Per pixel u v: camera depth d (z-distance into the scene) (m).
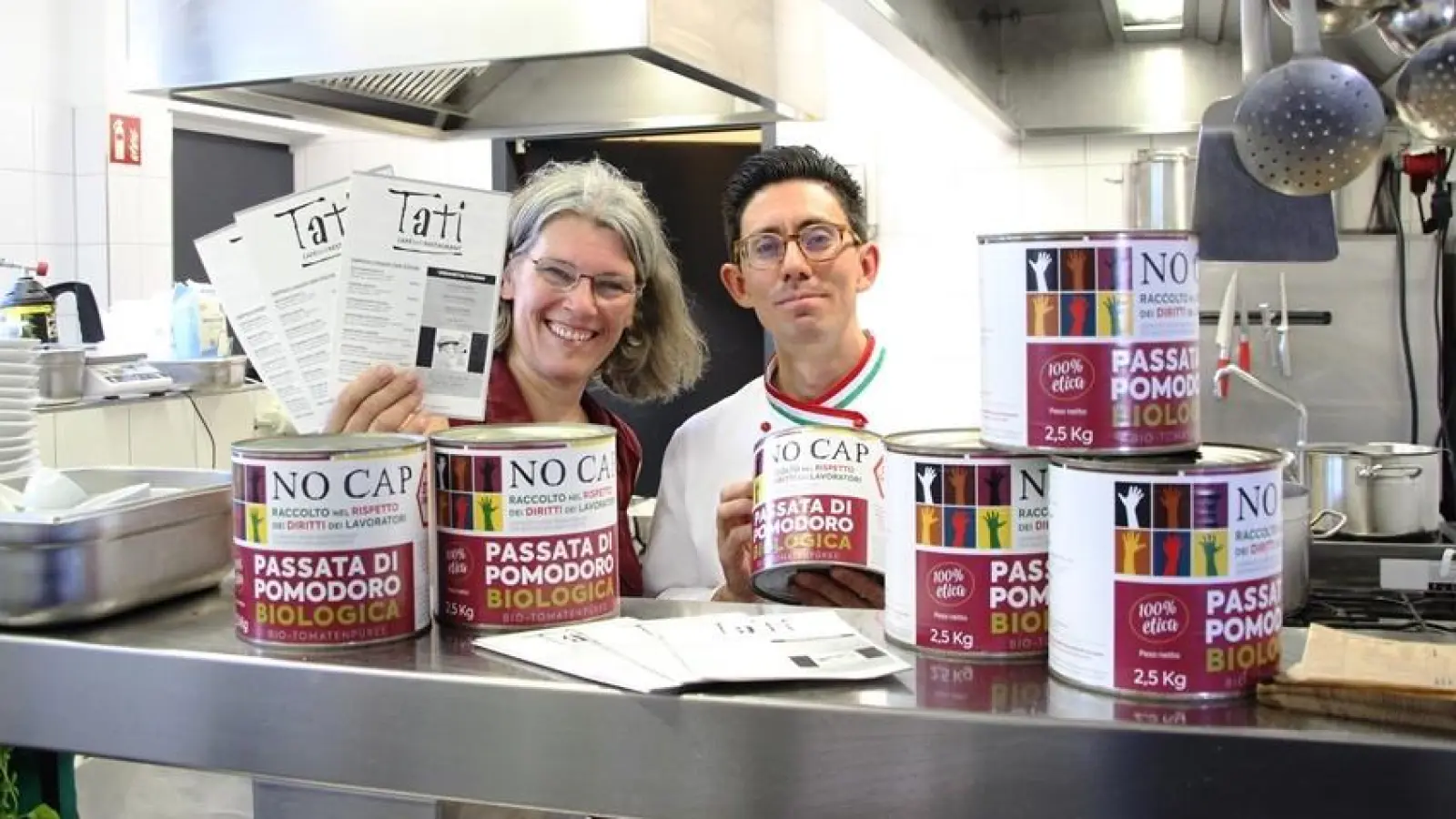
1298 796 0.54
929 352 3.06
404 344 0.86
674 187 3.41
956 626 0.67
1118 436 0.64
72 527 0.72
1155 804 0.56
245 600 0.70
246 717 0.66
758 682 0.62
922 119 3.02
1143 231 0.64
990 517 0.67
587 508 0.73
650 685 0.61
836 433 0.82
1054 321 0.65
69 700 0.70
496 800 0.63
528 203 1.33
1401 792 0.53
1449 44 1.03
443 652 0.68
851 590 0.84
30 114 3.61
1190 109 2.53
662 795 0.61
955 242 3.03
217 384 3.04
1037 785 0.57
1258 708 0.59
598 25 1.14
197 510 0.80
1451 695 0.55
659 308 1.49
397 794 0.65
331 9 1.22
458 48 1.18
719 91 1.73
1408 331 2.67
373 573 0.69
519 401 1.35
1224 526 0.59
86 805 1.00
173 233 3.99
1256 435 2.75
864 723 0.58
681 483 1.49
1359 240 2.68
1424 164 2.54
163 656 0.68
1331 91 0.92
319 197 0.86
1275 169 0.95
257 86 1.45
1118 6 2.15
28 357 1.56
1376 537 1.72
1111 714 0.58
